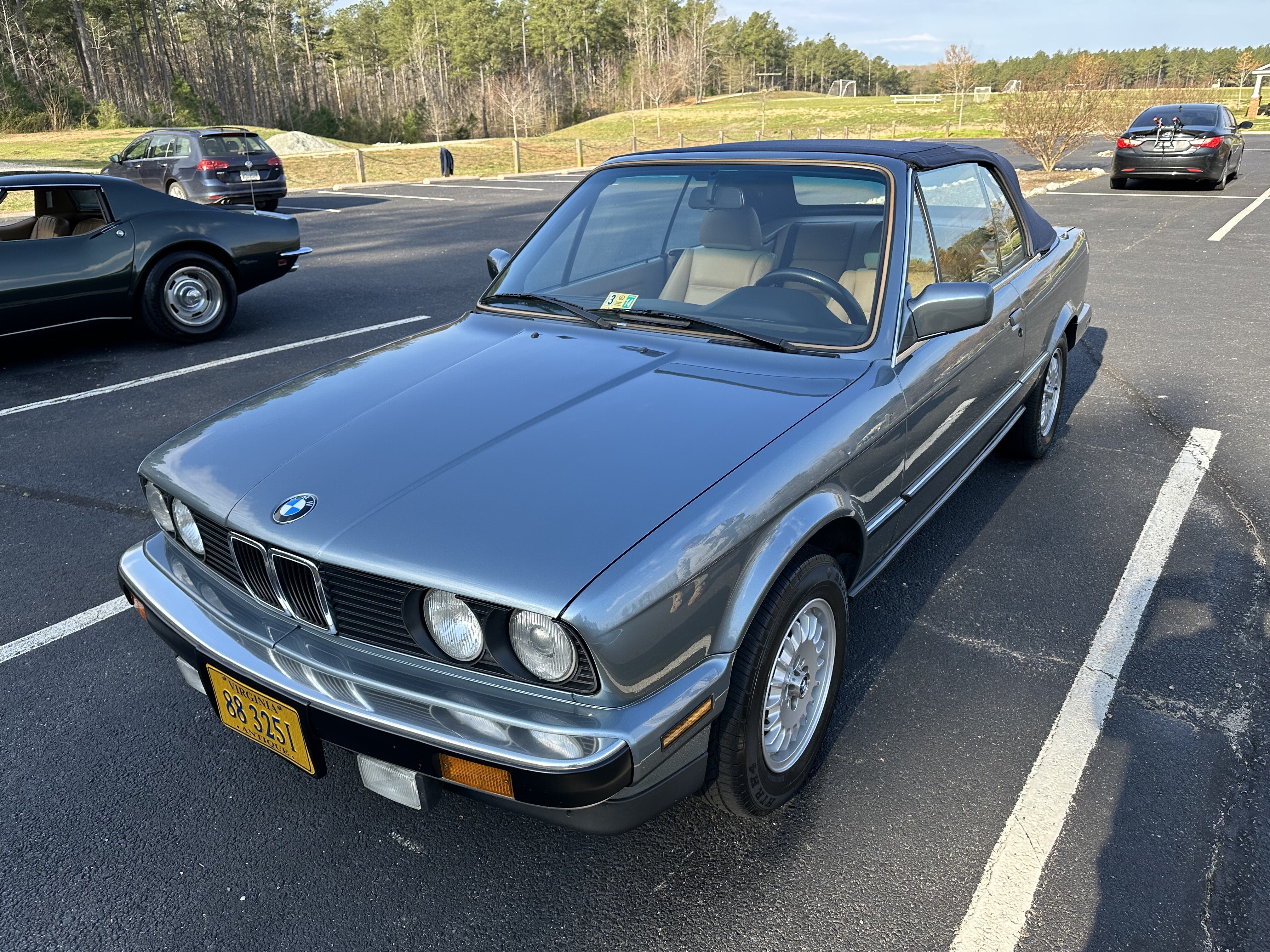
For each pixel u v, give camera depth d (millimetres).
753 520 2045
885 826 2400
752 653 2102
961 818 2420
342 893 2244
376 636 2004
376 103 104938
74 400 6074
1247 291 8617
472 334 3100
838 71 175500
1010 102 20531
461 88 99062
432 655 1935
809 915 2141
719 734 2121
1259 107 46438
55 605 3604
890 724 2801
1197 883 2199
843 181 3033
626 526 1918
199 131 16672
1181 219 13188
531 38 115875
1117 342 7059
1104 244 11336
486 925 2145
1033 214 4355
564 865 2314
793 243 3010
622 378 2596
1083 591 3535
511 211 17250
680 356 2750
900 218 2930
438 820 2480
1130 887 2189
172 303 7320
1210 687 2945
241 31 82125
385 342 7453
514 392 2535
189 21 86438
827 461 2311
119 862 2352
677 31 121562
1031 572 3682
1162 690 2936
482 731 1844
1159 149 16438
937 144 3525
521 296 3277
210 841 2418
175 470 2389
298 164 28984
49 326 6793
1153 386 5984
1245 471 4594
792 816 2443
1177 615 3355
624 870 2287
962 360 3139
